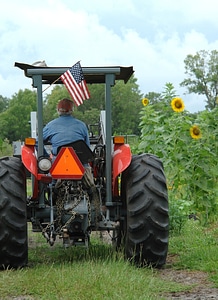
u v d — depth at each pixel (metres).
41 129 7.33
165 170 11.45
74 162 7.15
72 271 6.59
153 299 5.62
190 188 11.14
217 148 12.34
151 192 7.30
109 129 7.38
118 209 7.70
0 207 7.21
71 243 7.43
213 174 11.84
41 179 7.24
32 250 8.65
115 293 5.67
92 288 5.85
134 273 6.65
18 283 6.31
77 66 7.24
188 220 10.83
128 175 7.47
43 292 5.94
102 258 7.70
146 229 7.24
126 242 7.36
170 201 9.95
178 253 8.23
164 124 12.64
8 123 68.44
